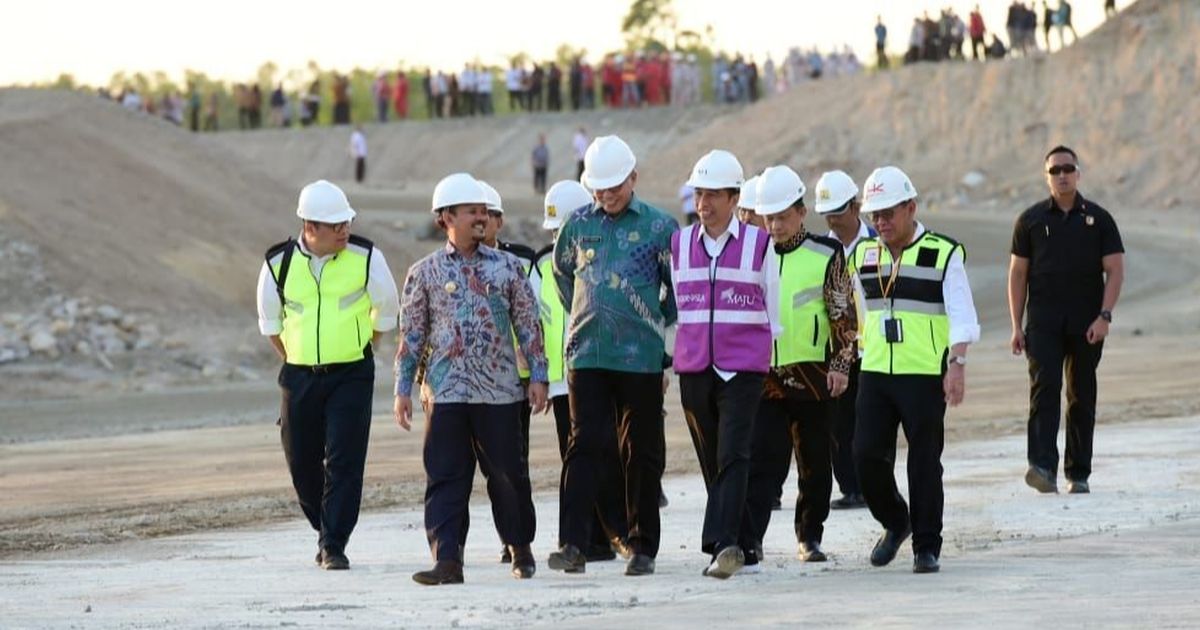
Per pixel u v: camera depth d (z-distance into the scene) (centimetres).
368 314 2575
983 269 10031
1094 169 14462
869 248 2419
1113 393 5291
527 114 17875
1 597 2262
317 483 2594
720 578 2272
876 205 2377
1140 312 8300
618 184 2341
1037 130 15100
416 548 2708
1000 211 13938
